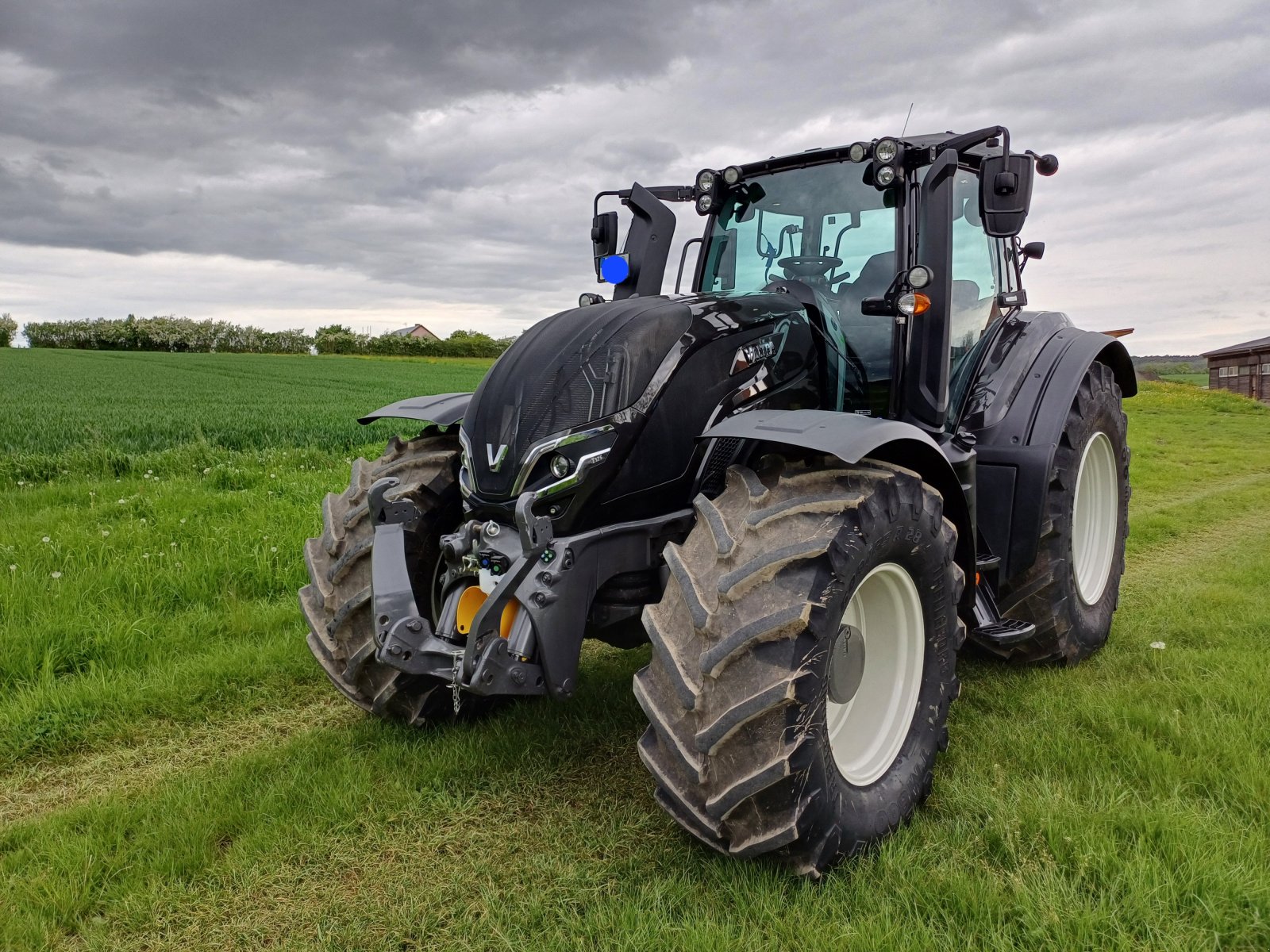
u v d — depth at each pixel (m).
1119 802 2.44
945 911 2.03
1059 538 3.51
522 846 2.43
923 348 3.09
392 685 2.93
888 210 3.26
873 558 2.28
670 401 2.67
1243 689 3.20
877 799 2.39
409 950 2.02
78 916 2.17
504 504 2.57
